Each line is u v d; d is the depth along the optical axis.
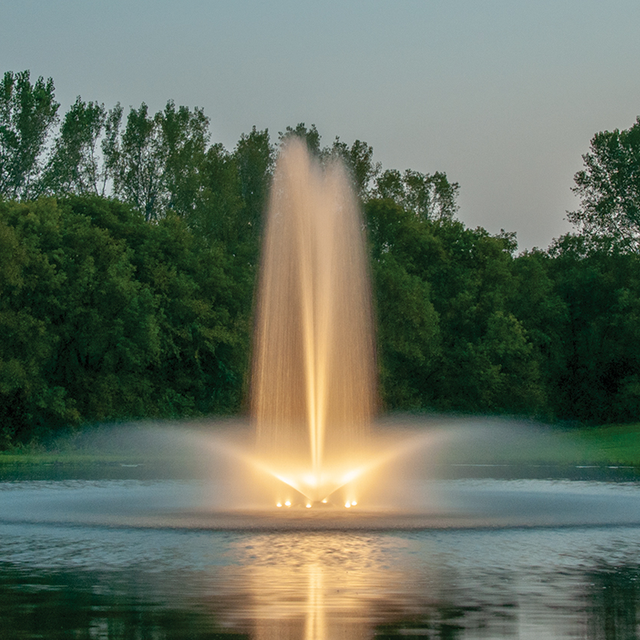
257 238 77.81
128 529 19.08
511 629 10.51
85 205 72.44
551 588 12.96
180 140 80.94
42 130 77.94
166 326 70.06
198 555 15.77
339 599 12.18
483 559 15.48
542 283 92.81
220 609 11.53
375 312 73.94
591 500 26.19
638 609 11.59
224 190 77.69
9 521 20.31
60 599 12.12
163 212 81.69
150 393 69.56
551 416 85.50
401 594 12.52
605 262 94.31
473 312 85.06
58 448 62.03
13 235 60.66
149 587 12.94
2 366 59.47
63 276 63.62
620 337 91.31
